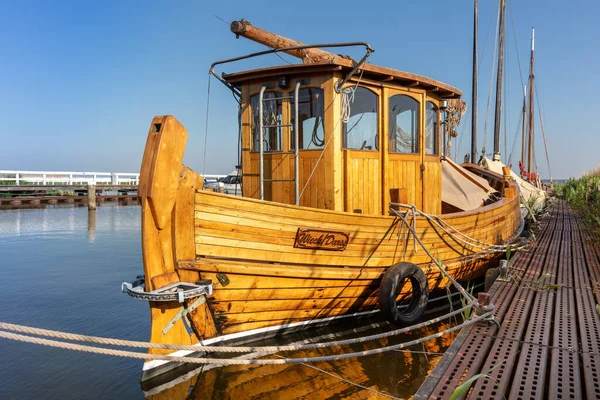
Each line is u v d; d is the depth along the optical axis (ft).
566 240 38.34
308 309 18.92
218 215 15.83
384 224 20.22
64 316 23.95
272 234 17.01
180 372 15.90
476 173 43.09
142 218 14.16
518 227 40.04
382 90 22.17
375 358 17.98
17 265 37.29
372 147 22.15
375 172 22.03
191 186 15.28
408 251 21.45
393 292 19.16
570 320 16.56
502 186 37.17
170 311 15.24
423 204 24.64
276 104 21.85
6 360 18.35
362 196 21.49
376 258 20.18
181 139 14.80
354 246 19.36
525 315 17.16
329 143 20.42
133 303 26.43
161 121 14.39
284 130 21.62
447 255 24.04
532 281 22.75
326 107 20.48
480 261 26.91
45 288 29.73
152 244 14.37
